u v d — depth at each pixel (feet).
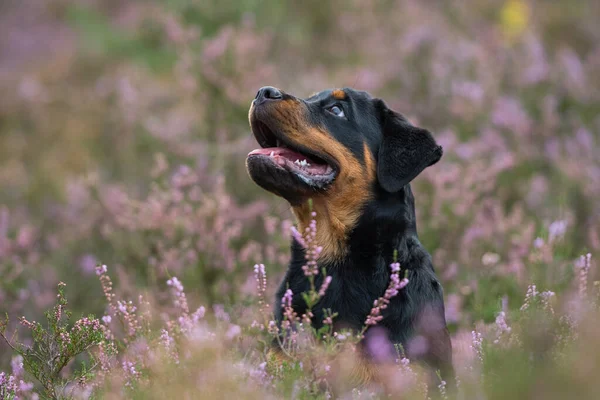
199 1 62.59
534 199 40.57
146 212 36.04
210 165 44.04
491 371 19.85
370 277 25.09
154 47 78.74
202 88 46.19
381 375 22.57
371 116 27.35
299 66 64.49
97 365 22.91
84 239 41.52
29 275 38.14
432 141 26.58
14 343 29.91
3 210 44.88
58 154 62.59
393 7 72.69
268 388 19.47
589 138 42.01
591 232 34.17
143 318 23.09
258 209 39.19
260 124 26.61
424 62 54.80
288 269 26.48
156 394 18.72
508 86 51.37
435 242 36.91
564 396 17.15
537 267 29.94
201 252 33.37
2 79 82.23
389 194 26.32
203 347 19.04
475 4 73.77
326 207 25.73
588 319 20.33
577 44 67.51
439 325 24.76
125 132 59.31
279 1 70.13
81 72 79.97
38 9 102.12
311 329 21.56
